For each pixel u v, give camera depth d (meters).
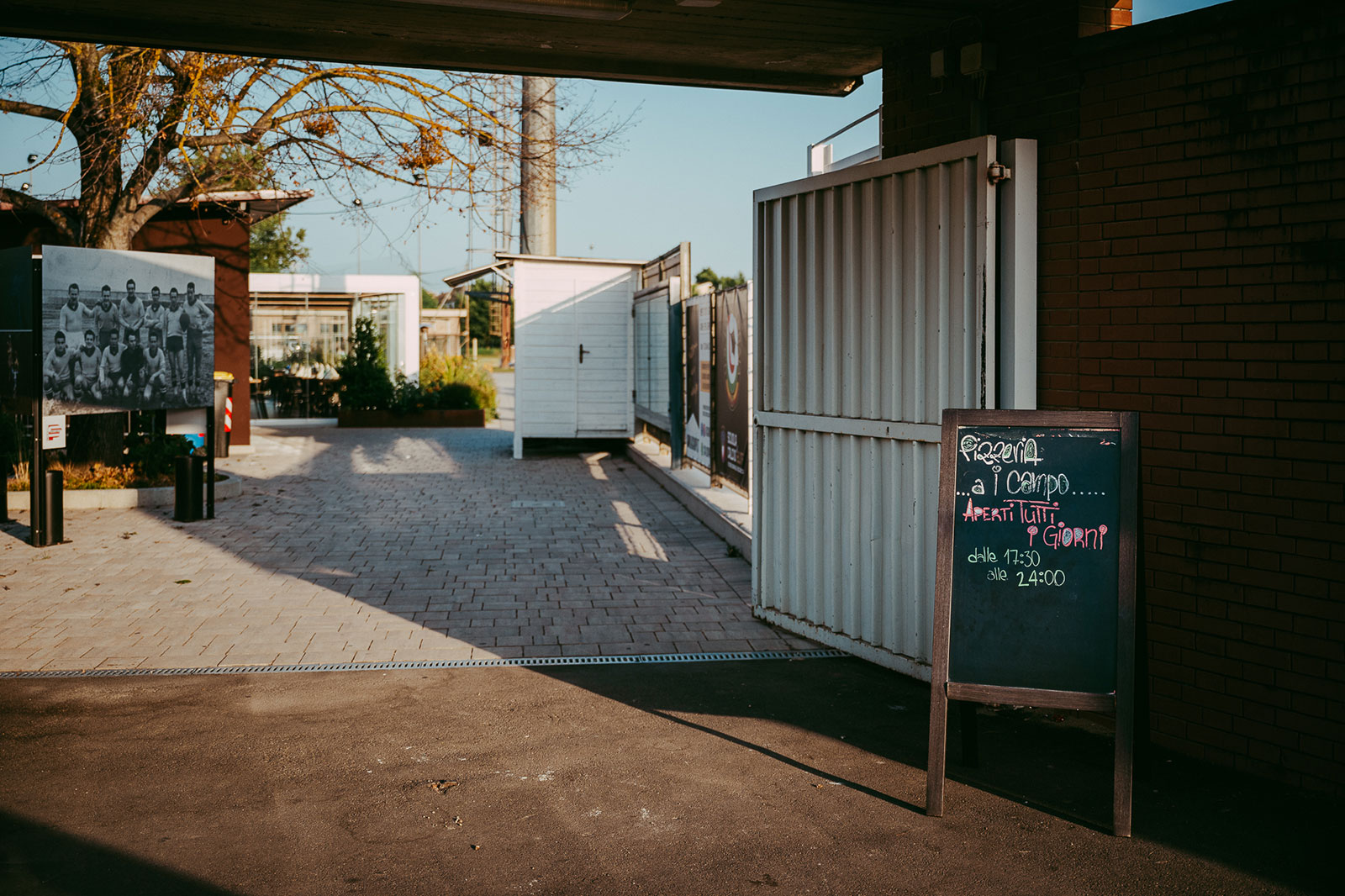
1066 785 4.63
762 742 5.15
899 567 6.22
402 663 6.43
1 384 10.66
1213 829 4.20
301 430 24.08
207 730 5.29
